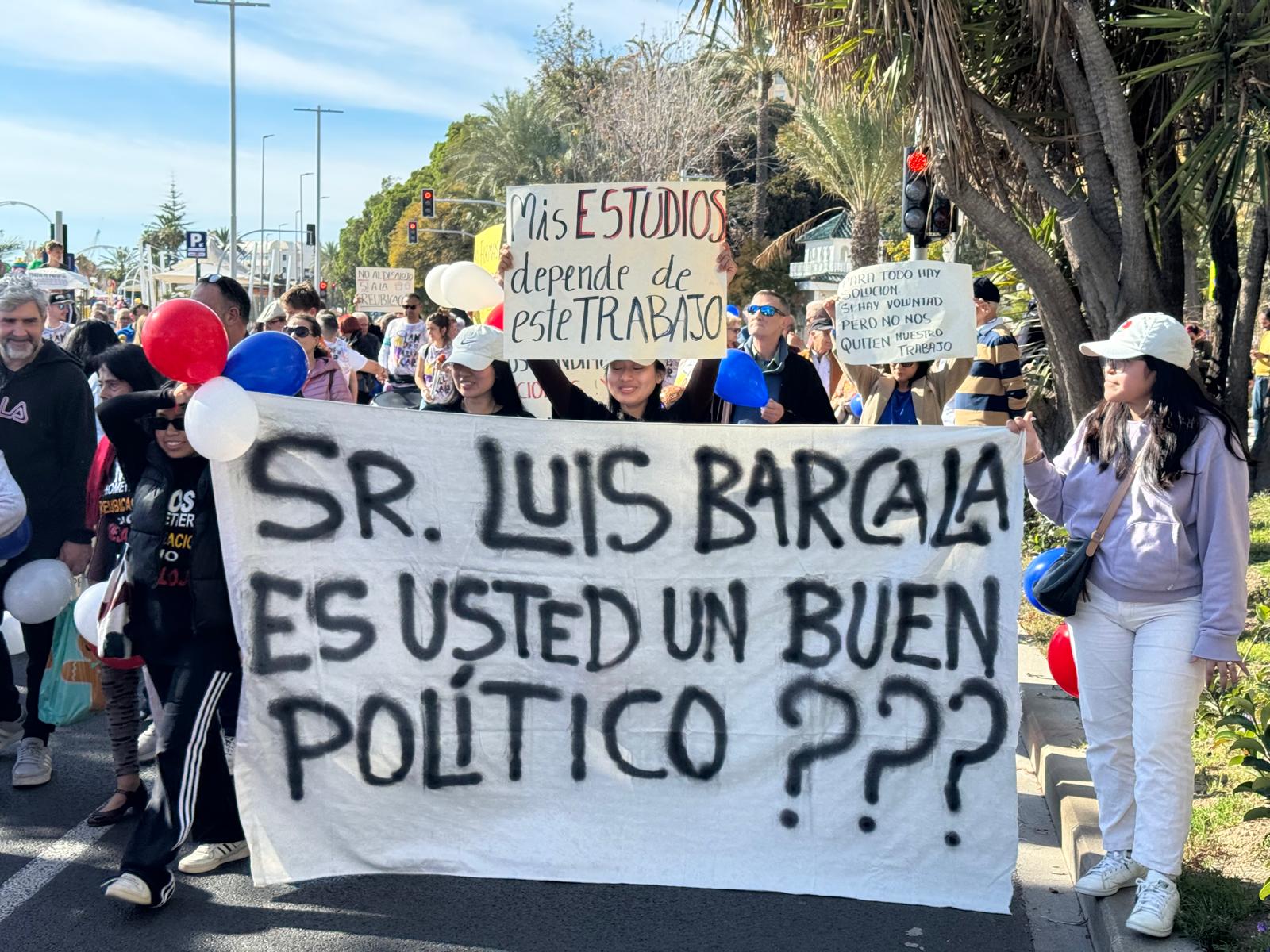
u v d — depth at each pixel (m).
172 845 3.86
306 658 4.02
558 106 53.03
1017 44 8.89
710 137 40.22
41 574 5.04
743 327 8.08
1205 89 7.83
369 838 4.04
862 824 3.95
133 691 4.70
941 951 3.74
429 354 11.35
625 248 4.51
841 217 40.25
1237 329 10.04
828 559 3.99
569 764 4.05
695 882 3.96
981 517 3.93
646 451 4.02
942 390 5.94
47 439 5.21
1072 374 8.82
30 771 5.08
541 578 4.06
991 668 3.91
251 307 4.92
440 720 4.06
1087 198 8.59
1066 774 4.88
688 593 4.03
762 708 4.00
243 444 3.86
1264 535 9.17
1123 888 3.88
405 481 4.06
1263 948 3.41
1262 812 3.72
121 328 15.95
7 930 3.83
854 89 9.15
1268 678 5.47
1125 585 3.71
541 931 3.83
